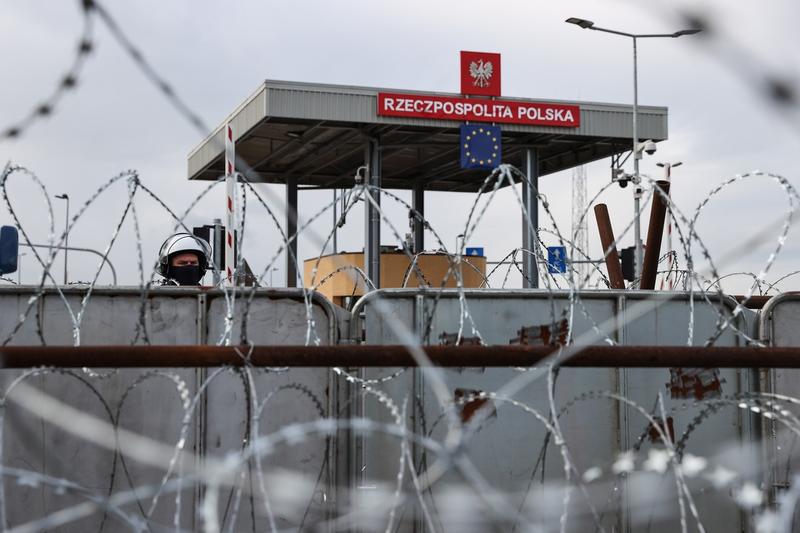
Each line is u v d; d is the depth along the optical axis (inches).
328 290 780.6
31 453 209.5
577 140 991.6
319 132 932.6
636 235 721.6
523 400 224.4
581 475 225.8
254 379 215.9
